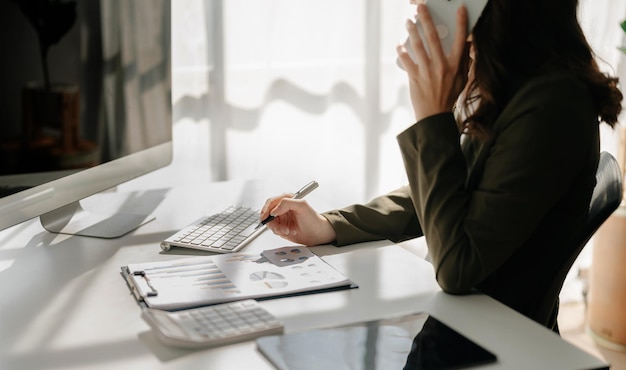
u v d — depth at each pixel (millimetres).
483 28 1112
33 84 1192
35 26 1189
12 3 1137
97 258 1207
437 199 1075
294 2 2314
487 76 1111
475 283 1042
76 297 1034
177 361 835
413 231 1361
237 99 2322
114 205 1528
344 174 2480
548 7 1108
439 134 1097
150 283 1052
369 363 824
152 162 1564
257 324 909
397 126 2494
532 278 1137
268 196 1624
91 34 1324
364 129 2459
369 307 1006
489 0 1094
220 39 2244
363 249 1264
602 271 2396
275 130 2387
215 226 1345
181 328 891
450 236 1054
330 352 850
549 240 1129
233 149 2355
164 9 1562
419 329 922
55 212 1388
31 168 1203
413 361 831
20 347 875
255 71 2318
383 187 2527
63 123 1268
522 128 1045
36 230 1361
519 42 1108
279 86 2359
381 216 1329
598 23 2568
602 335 2432
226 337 875
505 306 1014
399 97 2477
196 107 2273
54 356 850
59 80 1255
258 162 2389
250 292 1028
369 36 2395
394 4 2402
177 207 1521
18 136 1168
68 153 1286
